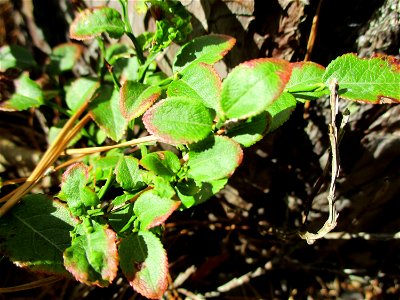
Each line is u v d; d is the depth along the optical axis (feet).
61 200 0.37
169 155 0.31
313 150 0.49
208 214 0.57
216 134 0.32
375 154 0.47
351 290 0.59
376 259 0.61
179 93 0.33
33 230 0.33
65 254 0.29
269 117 0.31
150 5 0.39
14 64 0.51
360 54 0.44
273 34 0.42
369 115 0.44
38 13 0.53
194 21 0.41
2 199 0.39
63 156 0.51
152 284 0.29
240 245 0.60
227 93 0.28
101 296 0.54
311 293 0.59
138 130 0.50
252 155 0.49
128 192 0.33
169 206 0.30
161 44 0.38
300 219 0.56
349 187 0.51
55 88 0.52
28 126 0.57
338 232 0.56
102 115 0.43
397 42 0.41
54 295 0.52
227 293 0.58
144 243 0.30
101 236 0.30
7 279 0.50
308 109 0.46
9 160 0.55
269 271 0.60
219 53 0.36
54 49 0.51
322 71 0.34
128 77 0.47
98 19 0.38
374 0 0.40
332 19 0.42
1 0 0.53
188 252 0.59
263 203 0.55
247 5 0.39
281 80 0.27
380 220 0.57
